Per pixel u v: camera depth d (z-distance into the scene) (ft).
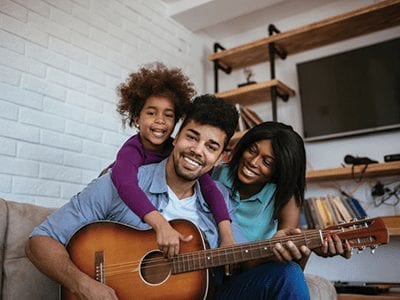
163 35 10.36
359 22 9.10
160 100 5.59
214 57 10.68
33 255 4.21
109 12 9.01
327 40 9.84
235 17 10.94
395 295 7.27
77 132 7.91
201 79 11.40
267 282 4.14
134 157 5.11
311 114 9.68
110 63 8.82
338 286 7.82
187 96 5.74
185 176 4.59
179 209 4.89
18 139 6.95
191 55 11.18
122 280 4.19
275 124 5.49
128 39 9.36
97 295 3.86
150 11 10.09
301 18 10.65
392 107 8.78
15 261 5.15
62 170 7.55
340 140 9.45
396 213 8.57
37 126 7.25
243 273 4.48
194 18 10.68
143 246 4.30
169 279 4.17
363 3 9.82
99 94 8.46
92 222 4.38
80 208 4.49
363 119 9.05
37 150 7.21
